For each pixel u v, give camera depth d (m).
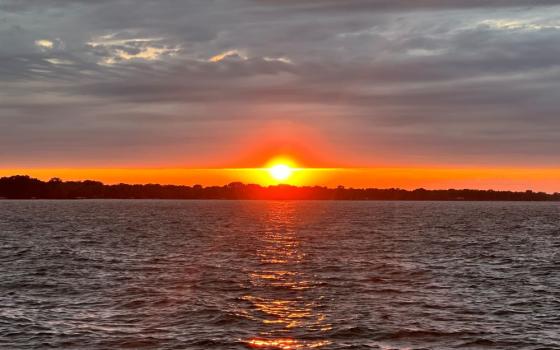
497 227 116.38
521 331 30.33
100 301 36.50
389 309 35.00
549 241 83.56
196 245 73.00
